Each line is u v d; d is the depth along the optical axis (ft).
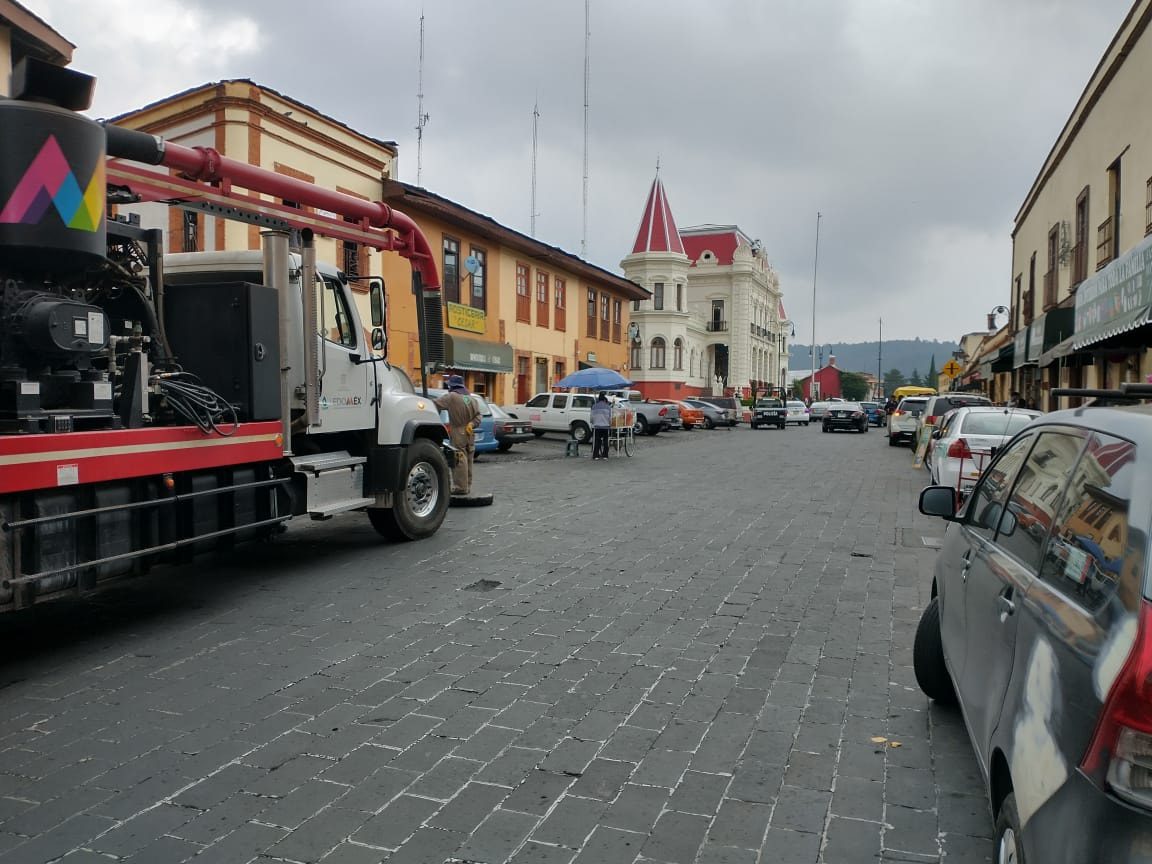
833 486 50.34
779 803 11.57
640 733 13.91
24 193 16.22
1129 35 46.65
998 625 9.48
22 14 39.70
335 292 27.58
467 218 88.17
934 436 50.83
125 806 11.44
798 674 16.79
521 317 107.04
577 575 25.36
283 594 22.97
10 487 15.40
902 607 21.91
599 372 87.35
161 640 18.90
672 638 19.15
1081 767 6.27
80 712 14.76
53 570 16.42
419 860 10.14
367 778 12.27
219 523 21.18
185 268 25.36
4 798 11.67
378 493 28.91
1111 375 50.08
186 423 20.08
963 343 202.90
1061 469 9.55
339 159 70.03
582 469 61.16
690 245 260.42
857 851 10.37
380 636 19.21
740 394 238.89
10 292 16.81
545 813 11.29
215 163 24.34
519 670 16.96
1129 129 47.91
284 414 23.56
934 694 14.83
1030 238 83.87
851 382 458.09
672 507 40.11
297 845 10.46
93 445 17.15
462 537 31.53
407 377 32.89
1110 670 6.27
